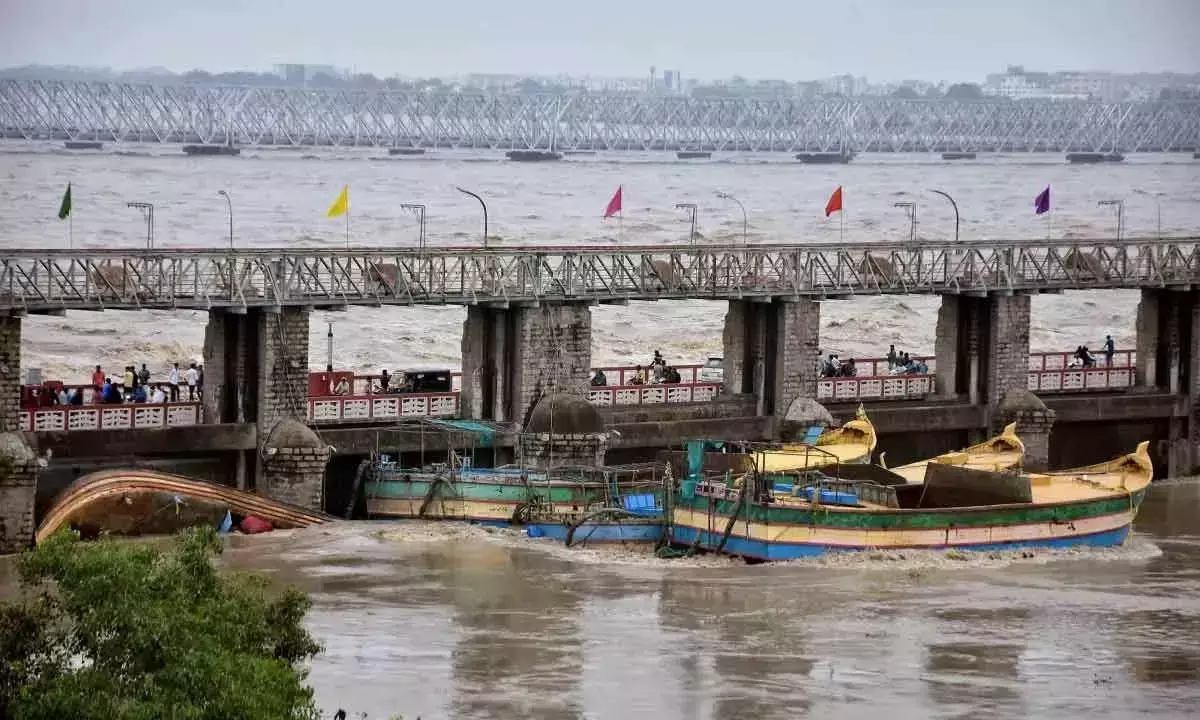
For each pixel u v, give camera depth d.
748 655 100.12
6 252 119.81
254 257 127.81
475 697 92.56
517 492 128.62
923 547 123.50
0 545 113.38
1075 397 159.88
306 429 128.75
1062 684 96.44
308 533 124.56
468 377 140.50
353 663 97.25
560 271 143.88
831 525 121.62
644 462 143.00
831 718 90.56
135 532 119.06
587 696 93.12
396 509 131.25
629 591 113.00
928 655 100.81
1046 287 156.12
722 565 120.44
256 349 129.38
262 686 70.44
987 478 127.69
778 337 147.62
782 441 147.00
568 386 139.50
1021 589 115.44
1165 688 96.06
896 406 154.25
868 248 151.88
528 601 110.12
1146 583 118.00
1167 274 161.75
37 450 120.75
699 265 144.88
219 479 130.00
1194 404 163.00
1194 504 146.75
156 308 124.25
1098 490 132.25
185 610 71.69
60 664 70.44
